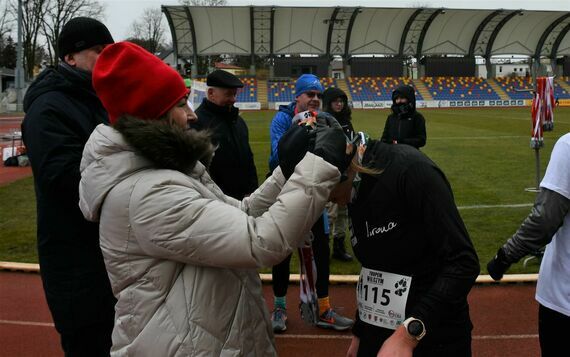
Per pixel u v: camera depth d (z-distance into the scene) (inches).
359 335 77.4
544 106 289.0
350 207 71.6
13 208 337.1
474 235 260.7
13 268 214.1
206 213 58.3
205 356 59.6
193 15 1689.2
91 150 62.3
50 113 86.3
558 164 80.7
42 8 1705.2
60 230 87.7
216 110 142.1
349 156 65.7
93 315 89.3
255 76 1943.9
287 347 148.4
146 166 61.6
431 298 63.0
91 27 93.4
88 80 91.9
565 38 1972.2
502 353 145.3
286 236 58.4
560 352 89.0
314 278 115.0
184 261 59.3
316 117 67.1
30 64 1768.0
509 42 1961.1
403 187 65.9
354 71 1968.5
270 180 76.4
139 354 59.9
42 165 84.4
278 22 1754.4
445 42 1929.1
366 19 1769.2
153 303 60.1
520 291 187.3
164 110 64.7
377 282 71.7
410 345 62.6
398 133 281.0
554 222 81.0
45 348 150.5
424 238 67.2
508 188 382.3
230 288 63.6
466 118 1240.2
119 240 60.4
